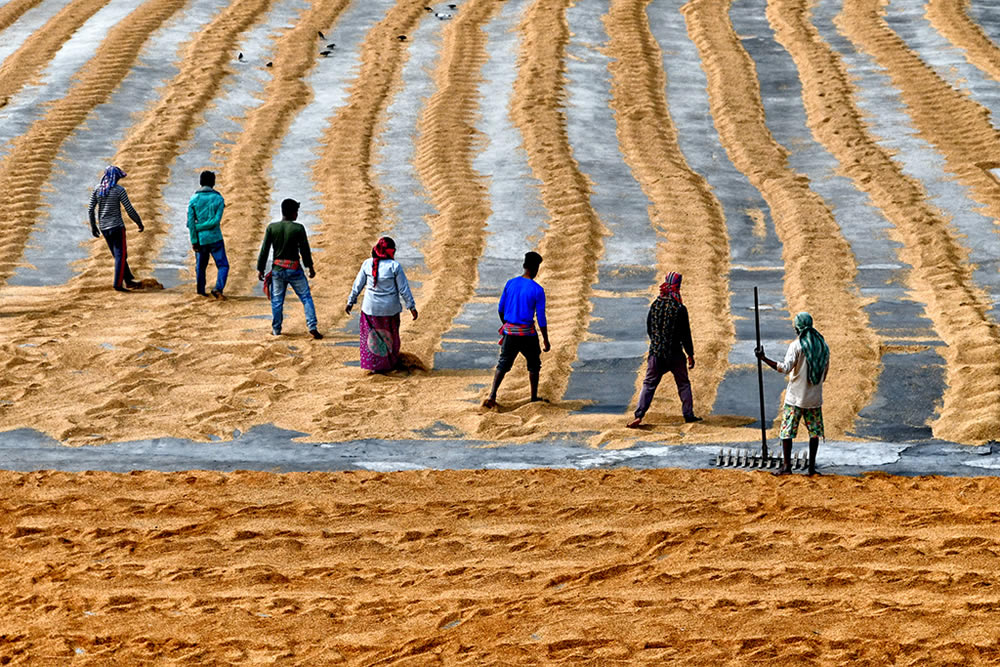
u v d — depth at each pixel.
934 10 97.44
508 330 39.47
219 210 53.56
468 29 95.06
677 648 23.75
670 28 96.25
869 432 37.22
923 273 55.19
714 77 85.88
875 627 24.30
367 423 38.59
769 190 68.06
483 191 67.62
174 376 43.22
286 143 75.75
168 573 27.45
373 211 65.31
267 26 96.38
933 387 40.84
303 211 65.81
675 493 31.95
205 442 37.03
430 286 55.41
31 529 29.92
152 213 64.81
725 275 56.75
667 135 76.38
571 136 75.69
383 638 24.41
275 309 48.09
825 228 61.66
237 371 43.81
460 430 38.00
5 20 99.06
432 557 28.33
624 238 61.72
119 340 47.12
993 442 36.03
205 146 74.62
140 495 32.25
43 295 54.28
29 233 62.22
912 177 68.25
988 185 65.88
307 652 23.91
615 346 46.81
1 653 23.91
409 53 90.62
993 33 92.12
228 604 25.94
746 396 40.84
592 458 35.22
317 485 32.94
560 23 95.00
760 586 26.36
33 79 84.75
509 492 32.25
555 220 63.50
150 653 23.88
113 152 73.00
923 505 30.72
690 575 26.91
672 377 42.62
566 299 53.16
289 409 40.00
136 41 91.31
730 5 101.25
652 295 53.81
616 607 25.44
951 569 26.73
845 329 47.41
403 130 77.50
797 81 85.25
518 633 24.45
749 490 32.09
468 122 77.81
